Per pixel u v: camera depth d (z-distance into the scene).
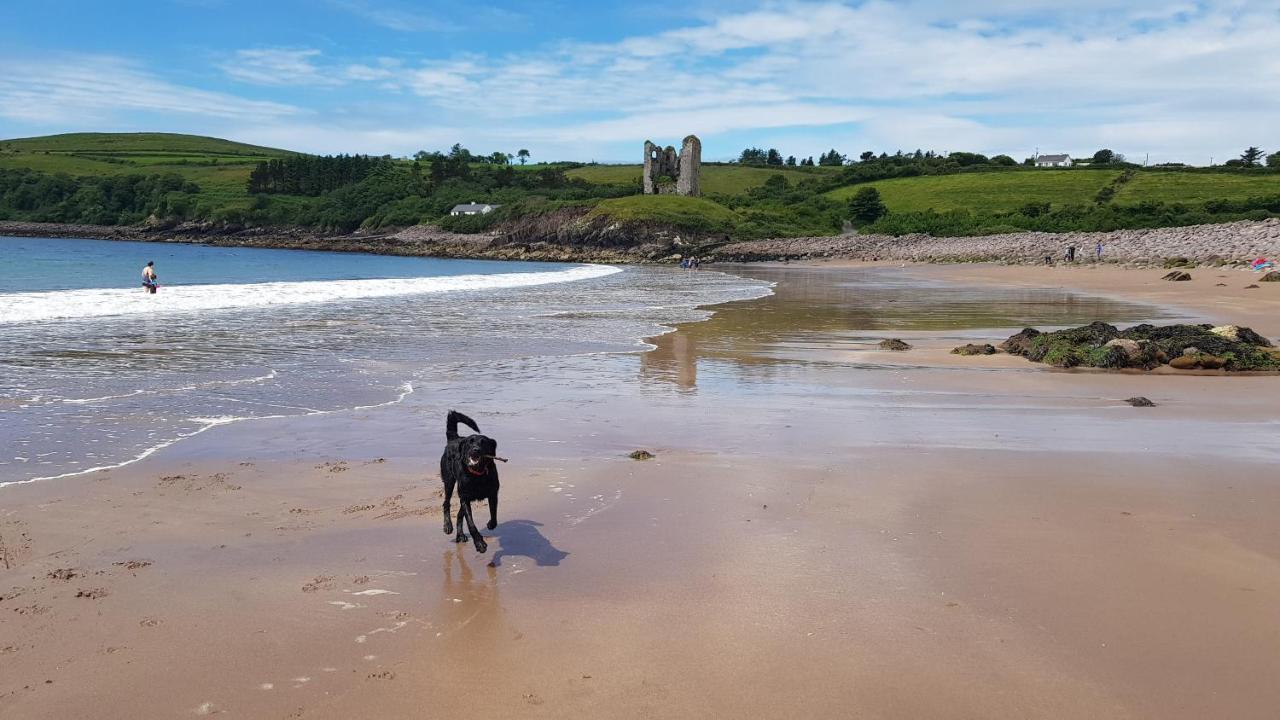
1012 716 3.97
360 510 7.07
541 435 9.79
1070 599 5.20
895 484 7.70
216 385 12.83
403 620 4.99
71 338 18.14
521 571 5.73
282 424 10.26
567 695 4.17
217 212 141.88
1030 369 15.06
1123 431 9.96
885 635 4.76
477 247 107.38
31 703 4.09
